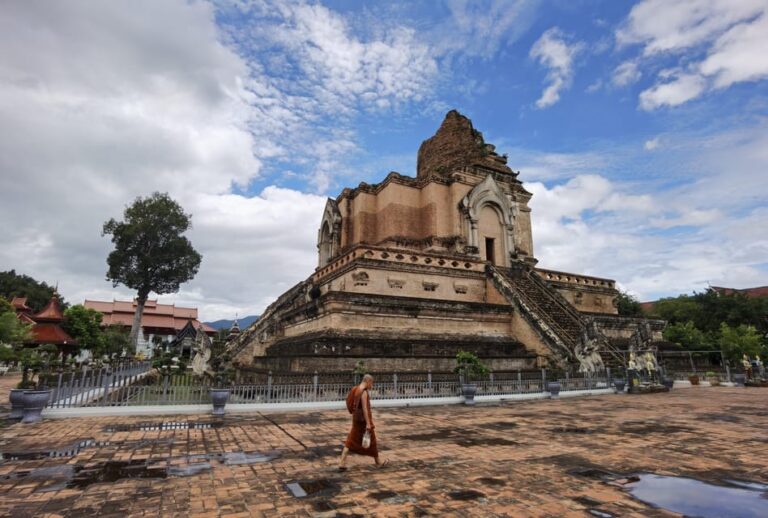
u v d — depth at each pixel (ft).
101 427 37.60
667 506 18.98
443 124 132.98
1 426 37.70
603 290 115.96
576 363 72.08
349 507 18.89
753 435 34.78
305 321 79.51
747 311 152.97
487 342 76.59
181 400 48.16
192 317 230.89
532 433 35.91
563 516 17.93
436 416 45.75
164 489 21.12
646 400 61.62
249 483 22.11
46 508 18.65
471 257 92.99
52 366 59.11
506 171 120.26
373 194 114.62
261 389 50.34
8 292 195.42
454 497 20.16
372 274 79.30
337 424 39.91
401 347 67.10
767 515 17.99
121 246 147.54
